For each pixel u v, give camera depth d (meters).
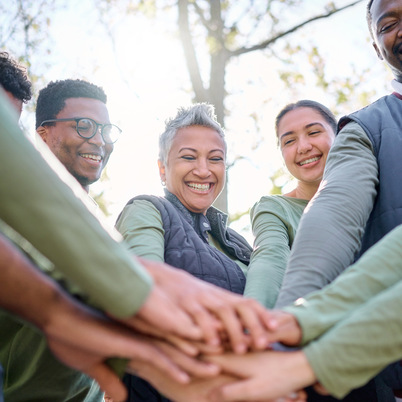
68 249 1.38
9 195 1.33
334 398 2.17
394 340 1.59
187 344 1.61
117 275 1.43
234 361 1.64
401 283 1.66
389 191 2.24
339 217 2.04
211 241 2.93
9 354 2.27
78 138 3.28
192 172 2.92
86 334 1.53
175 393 1.68
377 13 2.62
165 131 3.05
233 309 1.67
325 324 1.67
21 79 2.99
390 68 2.65
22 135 1.36
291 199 3.08
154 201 2.69
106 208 7.94
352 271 1.78
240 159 8.48
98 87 3.47
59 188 1.39
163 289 1.68
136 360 1.68
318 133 3.28
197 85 8.33
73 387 2.37
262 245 2.70
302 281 1.91
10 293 1.45
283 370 1.61
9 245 1.44
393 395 2.33
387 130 2.36
